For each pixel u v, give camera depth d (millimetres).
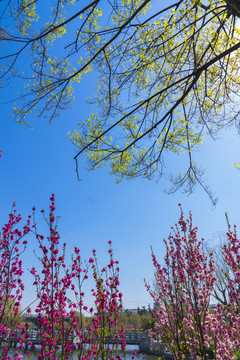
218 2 4445
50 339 4078
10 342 4246
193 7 4121
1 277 4570
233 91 5488
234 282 5449
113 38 4293
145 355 18328
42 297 4281
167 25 4422
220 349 4930
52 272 4297
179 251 5496
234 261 5496
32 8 4145
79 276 5109
